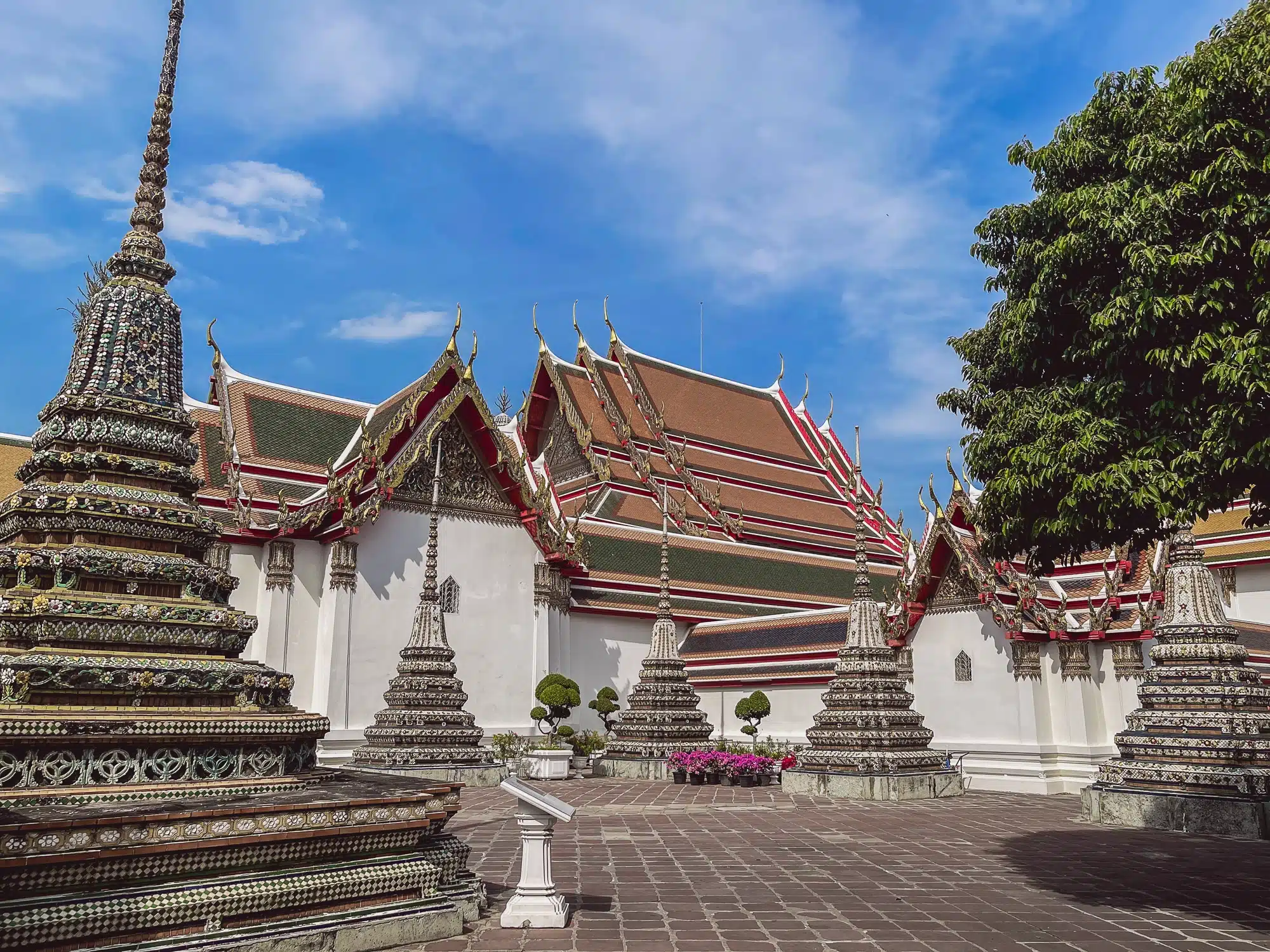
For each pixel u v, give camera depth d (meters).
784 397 62.94
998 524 11.12
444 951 8.16
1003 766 25.78
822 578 48.19
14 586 8.04
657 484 50.56
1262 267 8.90
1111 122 10.73
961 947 8.51
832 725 23.98
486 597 34.69
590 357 54.00
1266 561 38.38
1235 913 10.02
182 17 9.97
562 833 16.17
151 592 8.38
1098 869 12.64
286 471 33.47
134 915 6.69
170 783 7.66
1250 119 9.36
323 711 30.00
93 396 8.70
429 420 33.25
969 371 12.16
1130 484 9.35
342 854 8.07
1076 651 25.64
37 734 7.11
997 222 11.45
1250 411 8.55
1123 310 9.48
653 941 8.57
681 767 27.23
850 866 12.81
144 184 9.62
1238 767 17.31
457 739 26.88
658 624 32.38
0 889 6.29
